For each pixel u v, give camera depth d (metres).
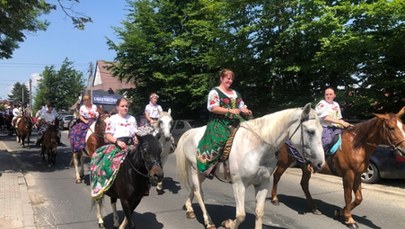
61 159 15.48
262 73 17.75
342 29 12.88
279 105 17.36
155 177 5.19
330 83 15.76
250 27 16.58
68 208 7.93
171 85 25.66
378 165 10.34
